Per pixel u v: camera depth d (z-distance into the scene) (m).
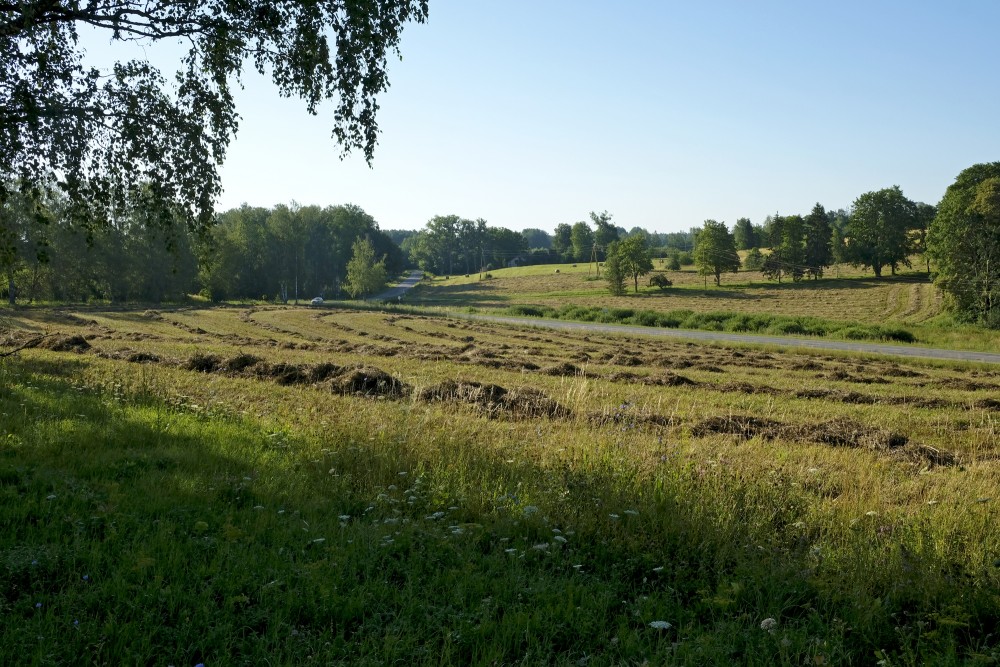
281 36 10.06
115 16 9.01
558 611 4.41
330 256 123.75
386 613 4.33
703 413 14.73
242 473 7.20
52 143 9.64
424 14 9.66
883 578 5.05
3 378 13.05
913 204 99.38
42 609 4.09
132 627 3.87
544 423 11.75
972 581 5.04
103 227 11.13
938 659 3.97
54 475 6.68
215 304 80.81
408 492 6.68
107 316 51.72
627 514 6.12
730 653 4.04
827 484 7.99
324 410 12.29
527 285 127.44
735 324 54.75
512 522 6.02
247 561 4.85
